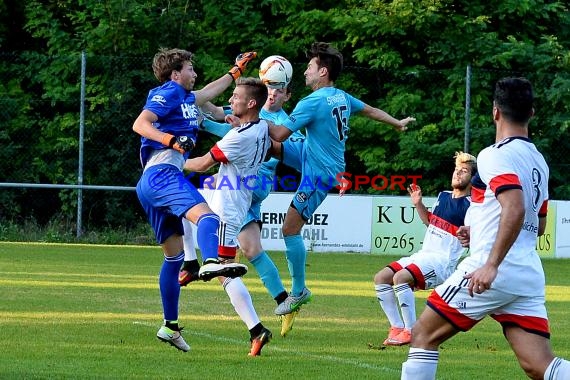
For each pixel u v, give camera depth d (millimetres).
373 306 28188
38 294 27906
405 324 21234
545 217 13766
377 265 41938
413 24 59812
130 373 16984
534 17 63594
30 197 53844
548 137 55406
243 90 20359
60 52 60375
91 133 52375
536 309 13219
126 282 31922
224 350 19938
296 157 23312
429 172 56656
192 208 17953
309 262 42375
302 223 22875
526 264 13156
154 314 24688
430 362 13438
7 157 53969
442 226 22141
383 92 60750
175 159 18516
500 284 13047
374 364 18797
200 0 62031
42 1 63531
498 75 57281
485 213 13312
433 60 60125
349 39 60688
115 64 52594
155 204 18375
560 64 58594
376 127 57219
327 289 32406
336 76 23453
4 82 57031
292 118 22578
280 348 20516
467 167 22203
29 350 18938
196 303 27688
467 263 13359
